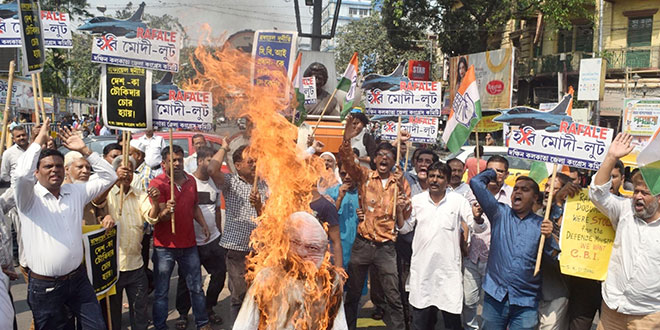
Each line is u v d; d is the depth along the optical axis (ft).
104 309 15.90
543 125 16.44
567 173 19.12
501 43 108.17
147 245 19.72
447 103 98.02
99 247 14.84
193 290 17.07
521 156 15.65
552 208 15.72
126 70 16.65
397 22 92.22
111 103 16.55
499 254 14.35
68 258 13.33
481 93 81.51
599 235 14.17
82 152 14.28
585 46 87.66
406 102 20.44
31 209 13.03
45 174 13.20
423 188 18.16
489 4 86.58
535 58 93.50
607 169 13.37
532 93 98.84
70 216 13.53
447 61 108.47
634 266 12.93
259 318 9.27
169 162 16.76
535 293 14.14
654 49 78.13
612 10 83.20
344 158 16.97
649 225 12.92
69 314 14.66
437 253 15.94
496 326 14.49
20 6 16.20
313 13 43.24
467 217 16.37
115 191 16.72
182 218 16.70
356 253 16.72
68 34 23.93
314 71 31.78
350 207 17.15
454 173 19.70
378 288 19.54
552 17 84.74
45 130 13.20
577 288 15.14
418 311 16.15
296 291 9.21
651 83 77.77
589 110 69.10
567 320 15.39
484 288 14.58
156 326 16.81
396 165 19.26
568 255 14.33
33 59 16.74
